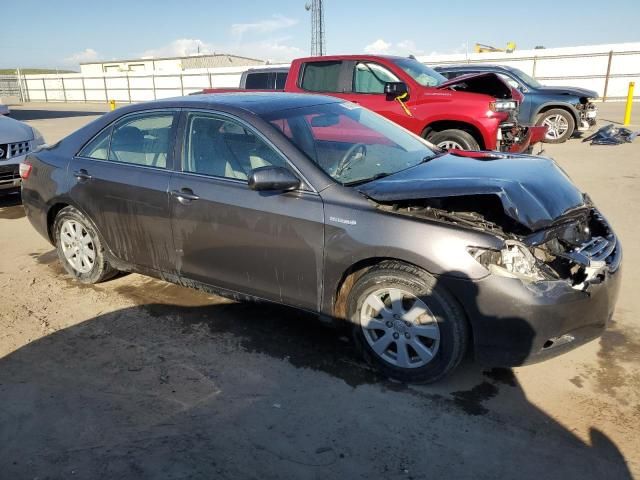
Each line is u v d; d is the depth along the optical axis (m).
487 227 2.98
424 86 8.03
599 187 7.66
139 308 4.27
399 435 2.76
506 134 8.05
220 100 3.90
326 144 3.67
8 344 3.77
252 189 3.21
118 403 3.08
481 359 2.97
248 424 2.87
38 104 43.69
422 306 3.02
